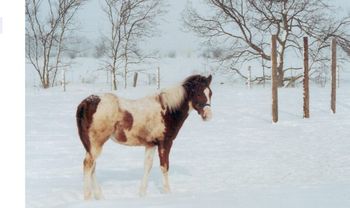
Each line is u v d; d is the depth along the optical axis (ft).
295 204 23.58
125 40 133.28
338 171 39.68
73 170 39.42
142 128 32.22
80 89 116.78
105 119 31.24
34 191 32.58
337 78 122.11
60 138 53.67
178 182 36.29
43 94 102.22
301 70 133.39
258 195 26.40
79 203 26.86
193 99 33.65
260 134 57.98
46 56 134.92
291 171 39.78
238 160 43.96
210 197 26.58
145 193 32.45
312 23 125.08
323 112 73.61
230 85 125.70
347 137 55.36
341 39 127.03
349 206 22.93
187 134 58.08
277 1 122.31
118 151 47.85
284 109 77.10
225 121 67.56
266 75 132.67
